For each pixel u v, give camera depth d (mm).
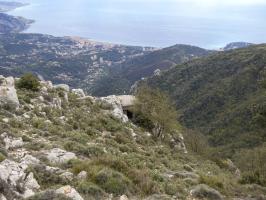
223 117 102938
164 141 47531
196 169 31281
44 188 13898
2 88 30234
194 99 129125
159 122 48719
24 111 29953
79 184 14586
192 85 141125
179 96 138250
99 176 15672
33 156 18188
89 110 41406
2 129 22156
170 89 148500
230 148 67812
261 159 27516
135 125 47594
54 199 11812
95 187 14555
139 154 28500
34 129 25719
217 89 124875
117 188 15289
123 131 37688
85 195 13977
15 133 22859
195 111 118812
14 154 18609
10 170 13906
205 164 39531
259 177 25641
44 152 19359
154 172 20141
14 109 29234
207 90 130500
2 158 15508
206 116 113125
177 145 48219
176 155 37812
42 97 36312
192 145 54656
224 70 142375
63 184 14656
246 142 63156
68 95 44844
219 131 93375
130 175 17531
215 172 32812
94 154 21969
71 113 36469
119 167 18078
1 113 27156
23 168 14633
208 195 18078
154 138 45469
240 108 100188
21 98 33250
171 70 162500
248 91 115000
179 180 20438
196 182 20828
